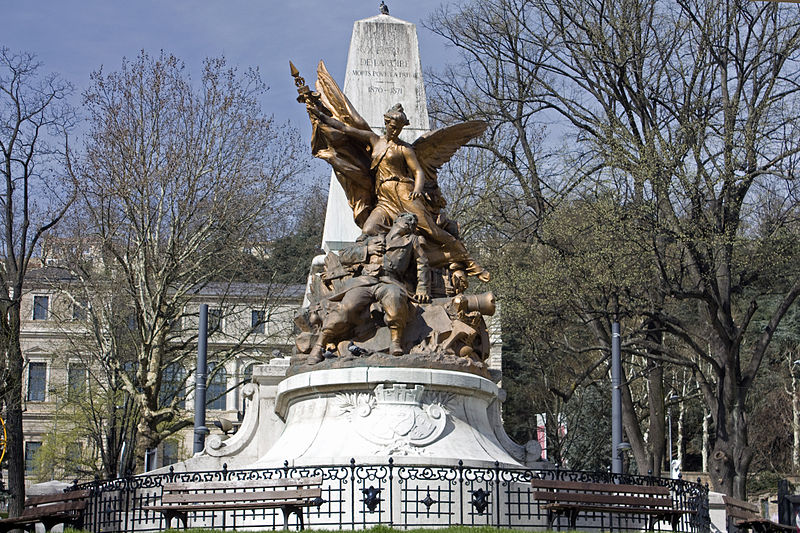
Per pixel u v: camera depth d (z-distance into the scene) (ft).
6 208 73.15
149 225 78.64
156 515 40.22
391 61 51.08
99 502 37.45
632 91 75.25
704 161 69.10
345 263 43.29
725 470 70.54
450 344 41.47
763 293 72.08
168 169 78.38
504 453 41.50
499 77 89.86
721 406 71.26
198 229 82.28
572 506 34.58
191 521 39.34
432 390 40.42
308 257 105.50
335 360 40.57
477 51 89.71
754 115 69.05
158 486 36.86
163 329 80.02
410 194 44.34
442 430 39.68
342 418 40.19
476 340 42.86
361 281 41.88
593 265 68.95
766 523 45.37
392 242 42.78
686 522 38.55
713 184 67.31
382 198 44.93
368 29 51.34
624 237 67.51
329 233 49.32
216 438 45.73
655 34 75.92
